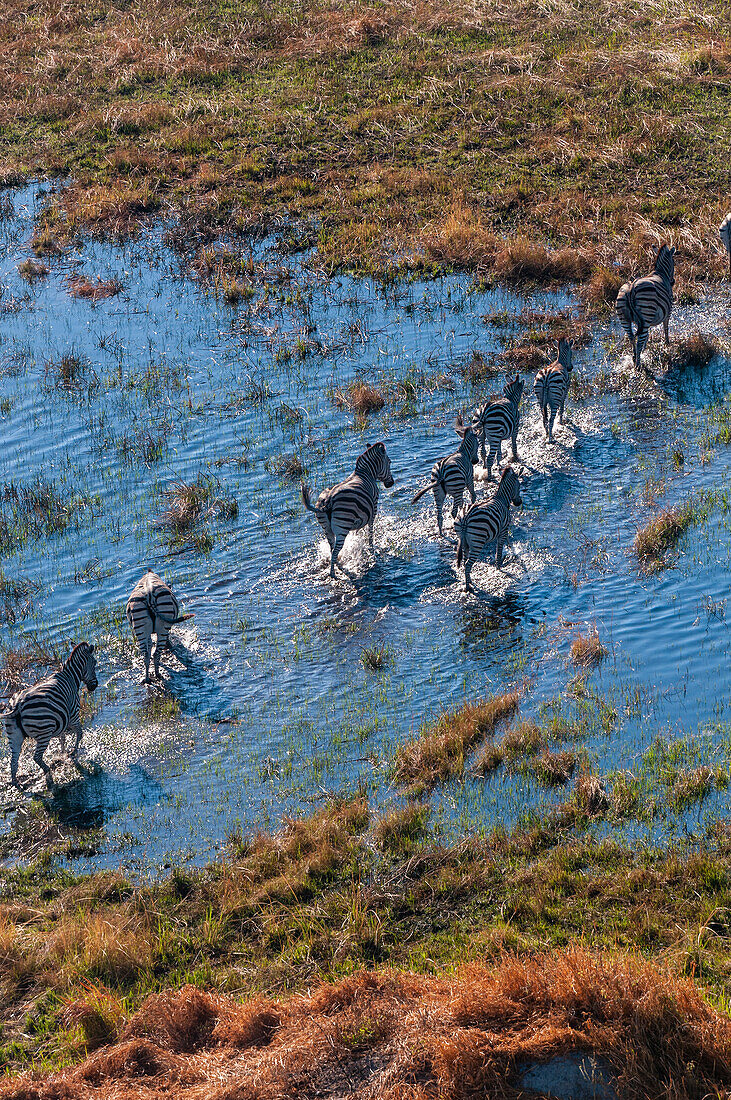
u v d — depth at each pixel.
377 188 103.12
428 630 53.97
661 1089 28.06
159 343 85.12
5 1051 32.94
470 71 121.06
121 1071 31.34
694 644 50.81
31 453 71.69
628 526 60.34
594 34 126.31
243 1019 32.28
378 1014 31.61
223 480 67.50
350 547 61.06
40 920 38.41
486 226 97.00
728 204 95.19
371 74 123.88
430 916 37.28
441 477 60.34
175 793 44.62
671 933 34.94
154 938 37.06
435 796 43.06
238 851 41.16
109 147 116.19
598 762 43.81
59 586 58.75
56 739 48.41
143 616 50.31
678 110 109.31
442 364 79.31
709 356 77.12
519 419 71.56
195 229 101.25
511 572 57.59
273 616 55.78
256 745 47.16
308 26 134.88
